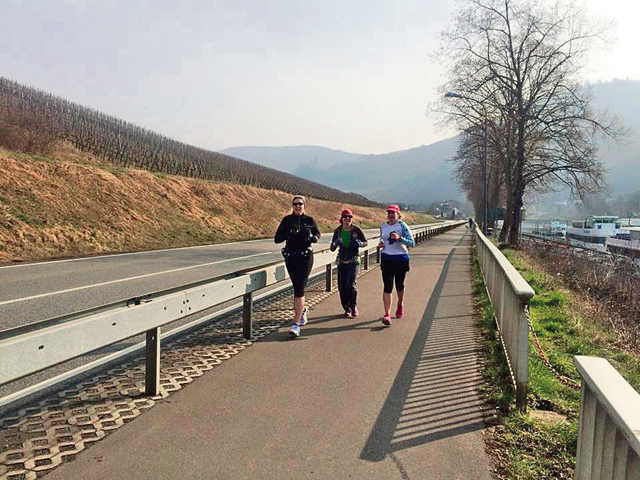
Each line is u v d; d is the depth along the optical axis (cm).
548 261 2403
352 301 827
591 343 780
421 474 330
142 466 332
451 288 1184
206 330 711
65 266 1402
